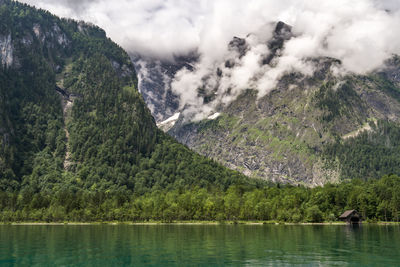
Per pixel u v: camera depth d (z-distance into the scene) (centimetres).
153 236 17475
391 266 9888
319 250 12506
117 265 10212
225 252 12181
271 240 15450
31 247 13575
